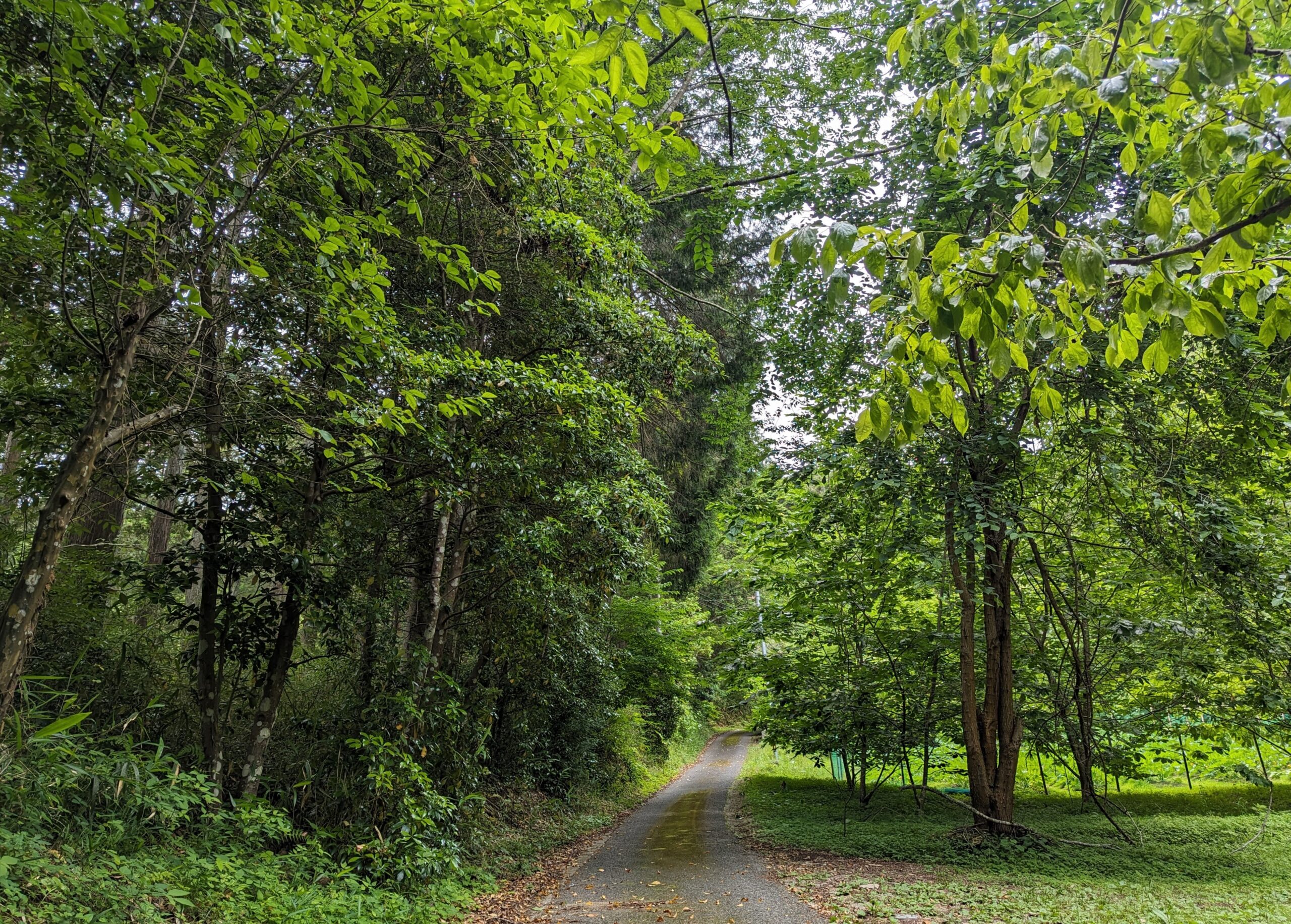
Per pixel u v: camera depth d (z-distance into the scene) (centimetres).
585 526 833
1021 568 986
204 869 491
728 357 1508
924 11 285
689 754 2656
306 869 600
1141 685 964
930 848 845
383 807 686
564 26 306
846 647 1111
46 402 588
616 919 598
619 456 845
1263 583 724
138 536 1168
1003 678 906
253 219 542
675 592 1736
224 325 556
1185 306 224
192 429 596
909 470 856
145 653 741
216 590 672
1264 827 915
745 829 1066
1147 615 899
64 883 381
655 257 1462
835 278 218
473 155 540
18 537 669
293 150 473
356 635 810
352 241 462
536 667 1002
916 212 935
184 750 622
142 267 444
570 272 884
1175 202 235
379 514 820
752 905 616
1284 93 203
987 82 280
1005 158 777
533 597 842
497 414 695
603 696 1413
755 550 1068
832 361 1075
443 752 810
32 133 383
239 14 454
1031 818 1047
